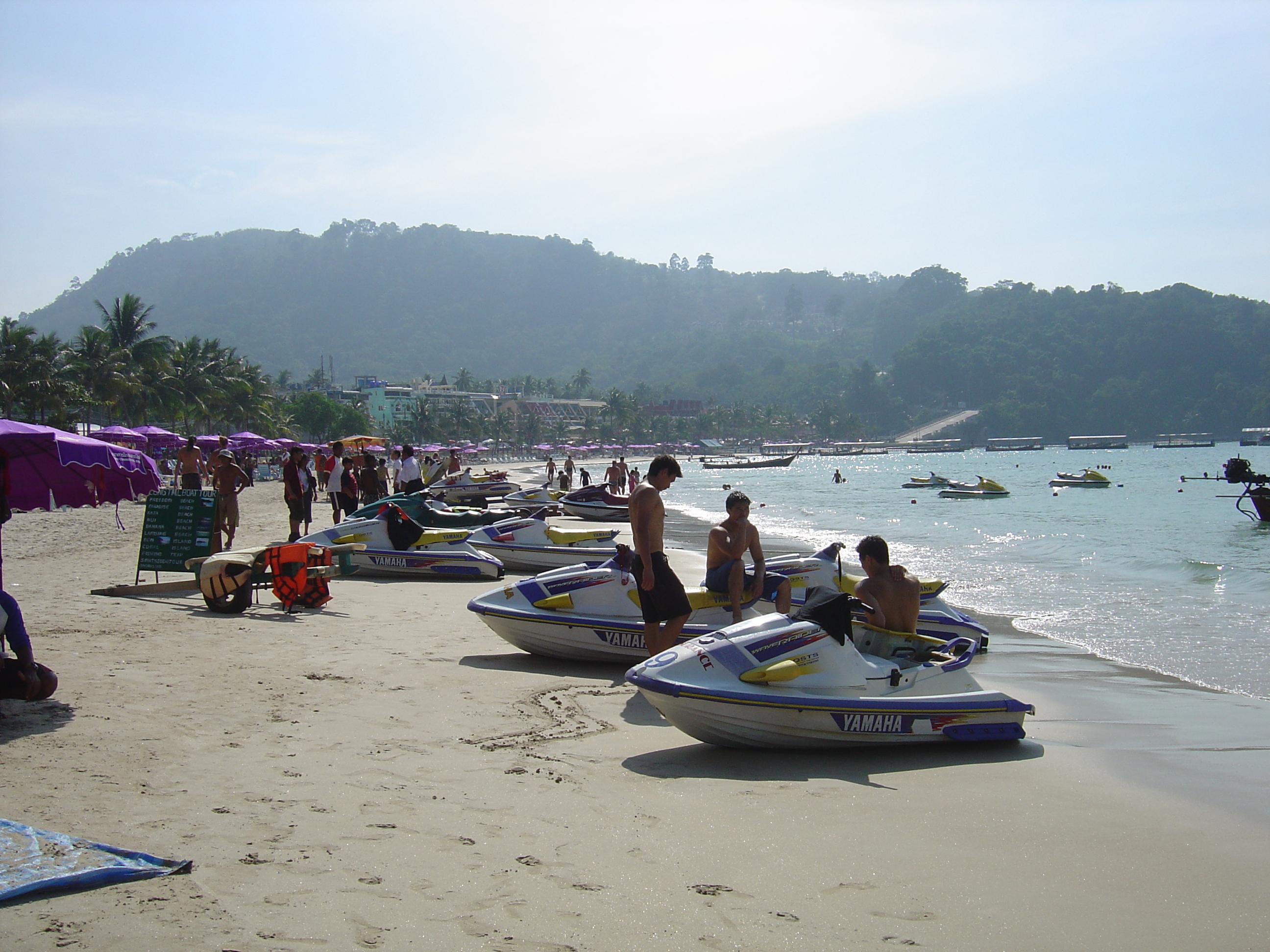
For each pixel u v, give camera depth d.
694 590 8.70
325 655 8.89
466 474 34.28
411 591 13.51
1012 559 19.28
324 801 4.99
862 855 4.59
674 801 5.27
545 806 5.09
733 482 77.12
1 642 6.32
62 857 3.97
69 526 25.33
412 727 6.57
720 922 3.79
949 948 3.66
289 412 129.75
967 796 5.57
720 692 6.09
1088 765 6.31
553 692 7.86
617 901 3.95
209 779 5.25
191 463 20.58
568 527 26.58
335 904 3.79
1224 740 7.01
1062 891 4.23
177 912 3.64
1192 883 4.36
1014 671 9.60
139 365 71.06
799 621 6.60
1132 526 28.88
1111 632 11.65
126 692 7.06
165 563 12.06
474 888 4.00
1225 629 11.77
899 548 21.83
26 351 58.62
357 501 23.81
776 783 5.70
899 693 6.59
